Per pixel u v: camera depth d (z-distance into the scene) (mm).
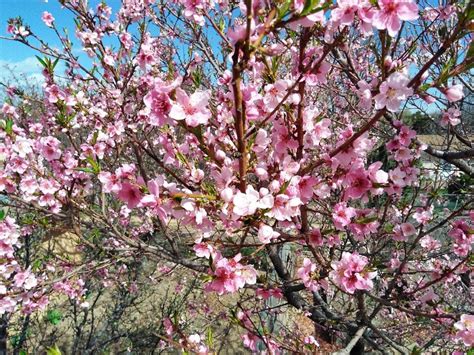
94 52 3559
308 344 2838
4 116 3744
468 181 3395
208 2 2027
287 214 1465
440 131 4781
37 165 2957
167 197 1431
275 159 1775
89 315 7234
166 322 2127
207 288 1535
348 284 1781
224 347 5355
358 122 4848
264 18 1275
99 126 3492
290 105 1670
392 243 3857
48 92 2969
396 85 1354
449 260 4117
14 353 5242
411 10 1208
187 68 2881
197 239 1531
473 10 1178
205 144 1551
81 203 3225
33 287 3146
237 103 1278
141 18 3949
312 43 1869
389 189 2021
